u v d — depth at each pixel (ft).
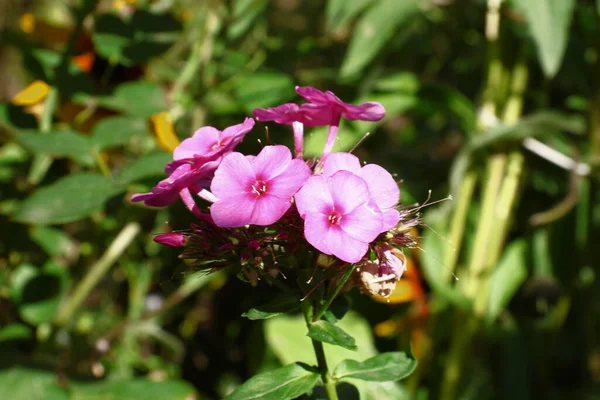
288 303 1.16
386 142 2.60
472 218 2.05
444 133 2.66
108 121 1.50
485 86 1.92
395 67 2.43
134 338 1.93
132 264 1.90
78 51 1.69
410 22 1.89
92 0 1.57
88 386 1.57
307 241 1.12
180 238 1.14
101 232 1.87
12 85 2.37
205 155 1.13
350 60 1.77
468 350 1.87
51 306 1.65
